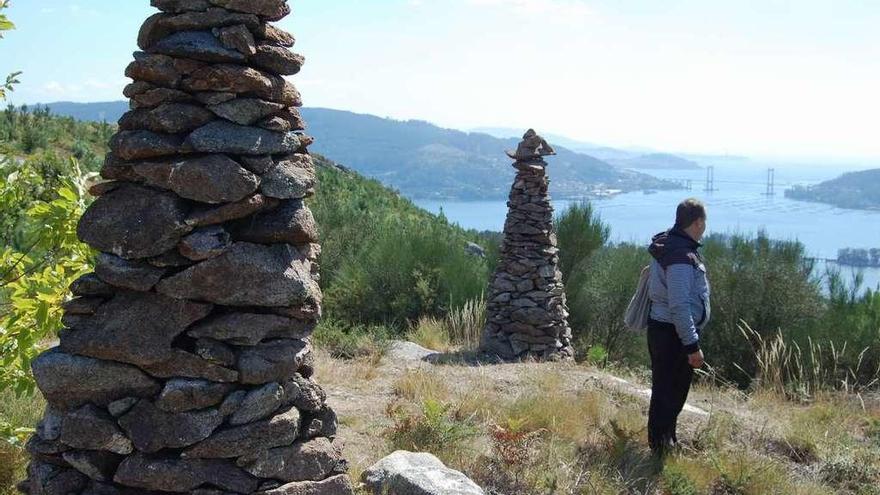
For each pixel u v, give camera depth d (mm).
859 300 13281
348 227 18062
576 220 13609
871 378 11625
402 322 13930
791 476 6238
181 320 3283
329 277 16547
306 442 3588
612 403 7516
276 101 3510
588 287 13539
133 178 3383
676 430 6793
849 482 6430
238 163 3334
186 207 3309
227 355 3318
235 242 3371
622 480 5613
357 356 10039
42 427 3416
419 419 6137
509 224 10828
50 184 5371
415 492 4664
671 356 5992
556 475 5371
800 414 8234
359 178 32719
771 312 12555
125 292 3369
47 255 4832
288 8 3582
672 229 5988
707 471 5961
